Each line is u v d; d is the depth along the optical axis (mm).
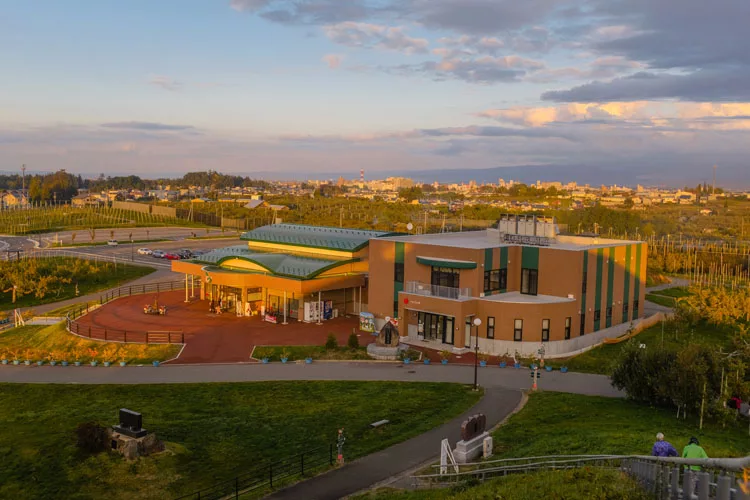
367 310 62438
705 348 33375
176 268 70375
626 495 16688
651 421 31094
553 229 53062
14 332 61562
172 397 38469
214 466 27609
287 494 24281
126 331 55406
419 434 31234
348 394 38656
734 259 106500
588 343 51688
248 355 48562
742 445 26531
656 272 102062
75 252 115125
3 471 26625
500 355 48469
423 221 156125
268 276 59844
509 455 25844
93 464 26891
